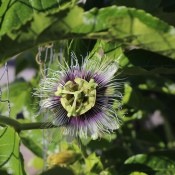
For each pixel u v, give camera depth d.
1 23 0.48
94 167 0.54
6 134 0.50
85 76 0.52
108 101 0.51
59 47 0.57
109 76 0.51
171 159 0.54
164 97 0.74
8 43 0.43
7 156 0.49
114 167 0.55
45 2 0.49
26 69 0.83
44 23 0.42
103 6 0.53
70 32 0.43
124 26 0.43
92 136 0.51
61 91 0.52
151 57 0.51
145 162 0.54
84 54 0.52
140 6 0.52
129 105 0.56
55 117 0.52
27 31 0.43
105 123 0.51
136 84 0.63
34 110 0.57
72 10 0.42
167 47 0.44
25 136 0.60
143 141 0.69
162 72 0.52
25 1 0.49
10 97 0.67
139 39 0.44
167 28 0.42
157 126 0.77
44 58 0.59
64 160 0.54
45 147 0.59
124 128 0.65
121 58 0.51
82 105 0.51
